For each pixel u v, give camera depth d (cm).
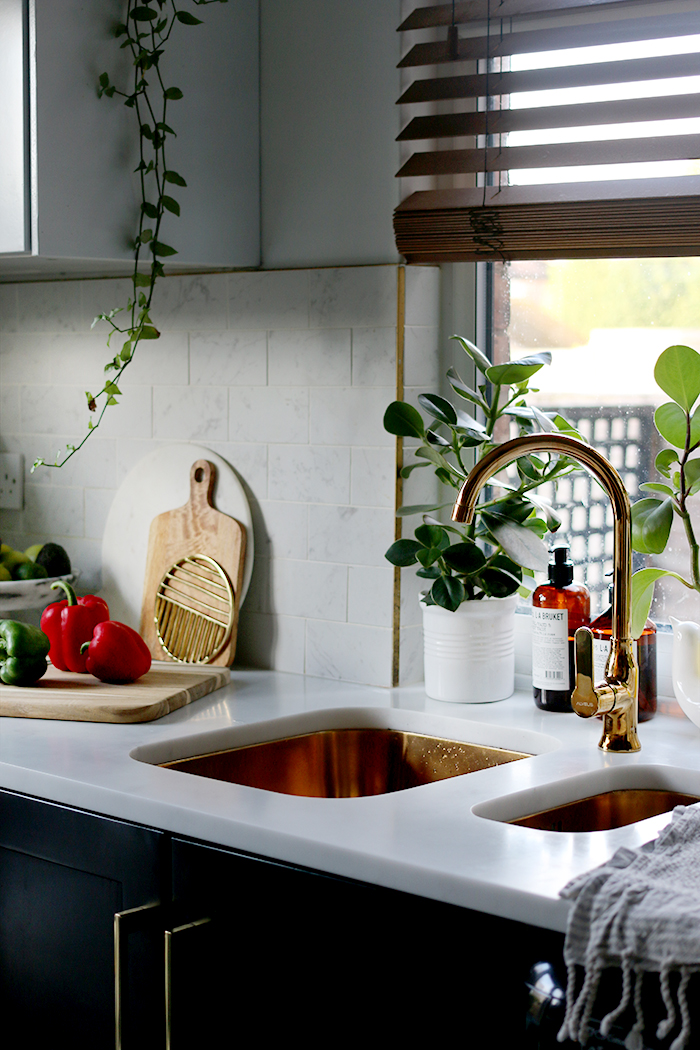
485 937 104
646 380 178
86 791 137
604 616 169
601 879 98
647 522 156
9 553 213
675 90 170
